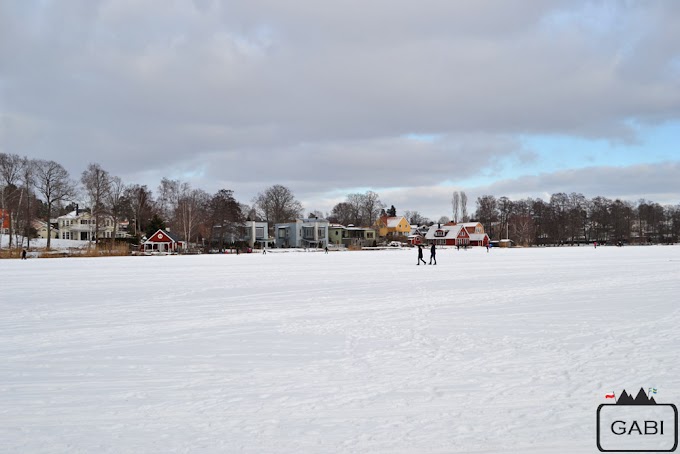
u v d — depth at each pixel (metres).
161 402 7.44
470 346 10.88
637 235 171.25
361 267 40.88
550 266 39.47
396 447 5.82
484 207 177.62
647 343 10.94
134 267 43.28
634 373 8.63
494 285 24.17
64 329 13.36
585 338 11.55
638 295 19.58
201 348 10.98
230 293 21.70
